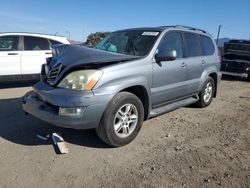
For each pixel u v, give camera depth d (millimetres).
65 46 5348
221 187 3834
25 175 3957
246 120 6773
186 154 4758
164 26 6422
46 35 10383
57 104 4461
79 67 4621
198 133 5754
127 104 4844
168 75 5809
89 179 3918
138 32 6105
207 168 4316
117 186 3770
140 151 4809
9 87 9844
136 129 5074
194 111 7309
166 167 4297
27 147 4789
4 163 4250
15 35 9805
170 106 6199
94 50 5293
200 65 7012
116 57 5051
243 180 4031
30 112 4977
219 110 7574
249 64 13523
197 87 7020
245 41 14078
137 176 4023
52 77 4938
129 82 4859
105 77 4566
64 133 5387
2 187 3678
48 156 4504
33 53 10008
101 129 4648
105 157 4547
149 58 5383
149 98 5398
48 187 3709
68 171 4098
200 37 7328
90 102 4398
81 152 4680
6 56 9586
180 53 6383
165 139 5363
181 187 3789
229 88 11453
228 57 14367
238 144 5273
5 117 6223
